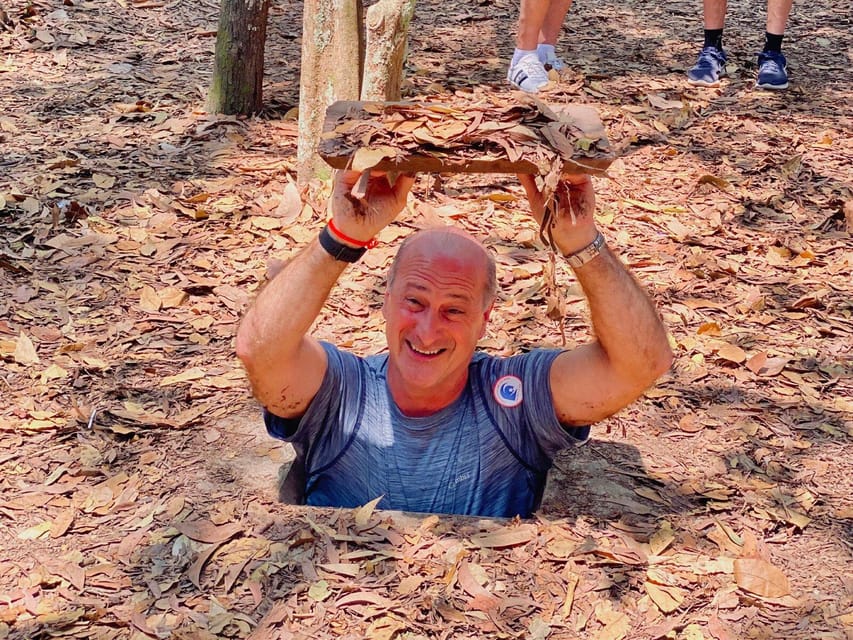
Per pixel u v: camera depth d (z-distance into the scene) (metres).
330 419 1.71
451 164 1.42
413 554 1.60
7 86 3.80
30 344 2.20
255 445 1.91
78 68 4.04
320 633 1.46
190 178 3.08
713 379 2.22
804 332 2.43
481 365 1.73
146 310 2.40
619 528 1.69
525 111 1.51
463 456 1.71
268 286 1.55
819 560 1.66
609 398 1.62
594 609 1.52
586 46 4.62
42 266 2.57
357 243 1.49
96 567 1.58
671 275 2.68
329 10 2.81
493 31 4.77
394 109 1.50
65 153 3.21
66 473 1.81
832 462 1.93
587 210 1.48
